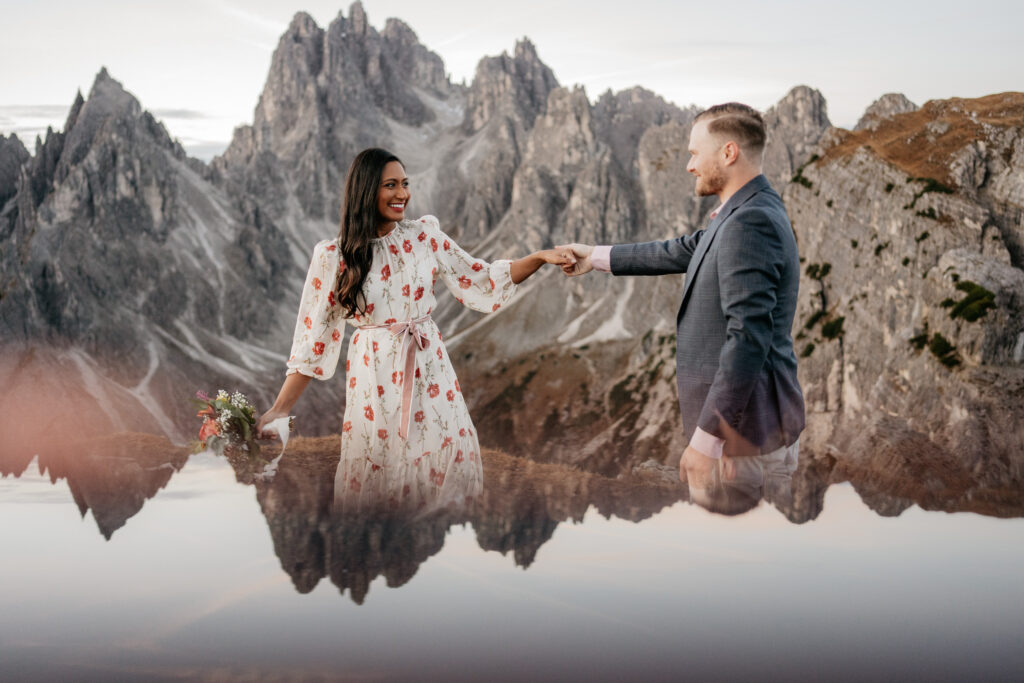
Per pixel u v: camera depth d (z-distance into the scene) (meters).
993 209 79.06
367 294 3.09
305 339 3.12
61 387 138.00
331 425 109.25
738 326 2.42
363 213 3.04
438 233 3.35
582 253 3.62
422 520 1.71
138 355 160.50
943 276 73.81
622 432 119.69
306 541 1.58
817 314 86.06
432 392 3.15
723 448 2.30
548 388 140.88
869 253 83.06
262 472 2.27
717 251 2.56
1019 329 68.94
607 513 1.73
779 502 1.81
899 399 71.19
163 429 138.00
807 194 92.56
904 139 89.81
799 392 2.51
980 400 64.81
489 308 3.51
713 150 2.66
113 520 1.72
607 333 151.50
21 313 151.88
